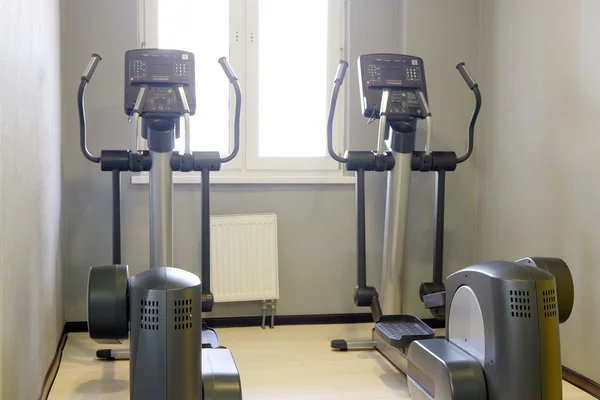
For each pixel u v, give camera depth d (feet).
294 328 13.88
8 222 6.91
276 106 14.14
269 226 13.62
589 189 10.37
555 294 7.61
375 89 11.59
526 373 7.36
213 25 13.78
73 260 13.25
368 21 14.21
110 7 13.16
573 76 10.78
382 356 11.96
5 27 6.72
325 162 14.35
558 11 11.19
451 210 14.28
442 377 8.03
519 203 12.48
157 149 10.85
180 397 6.80
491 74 13.58
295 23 14.07
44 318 9.75
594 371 10.23
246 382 10.44
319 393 9.98
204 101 13.84
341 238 14.30
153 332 6.81
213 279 13.39
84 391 9.91
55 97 11.35
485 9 13.83
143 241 13.50
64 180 12.84
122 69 13.25
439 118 14.07
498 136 13.30
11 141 7.09
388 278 12.24
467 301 8.47
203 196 11.20
